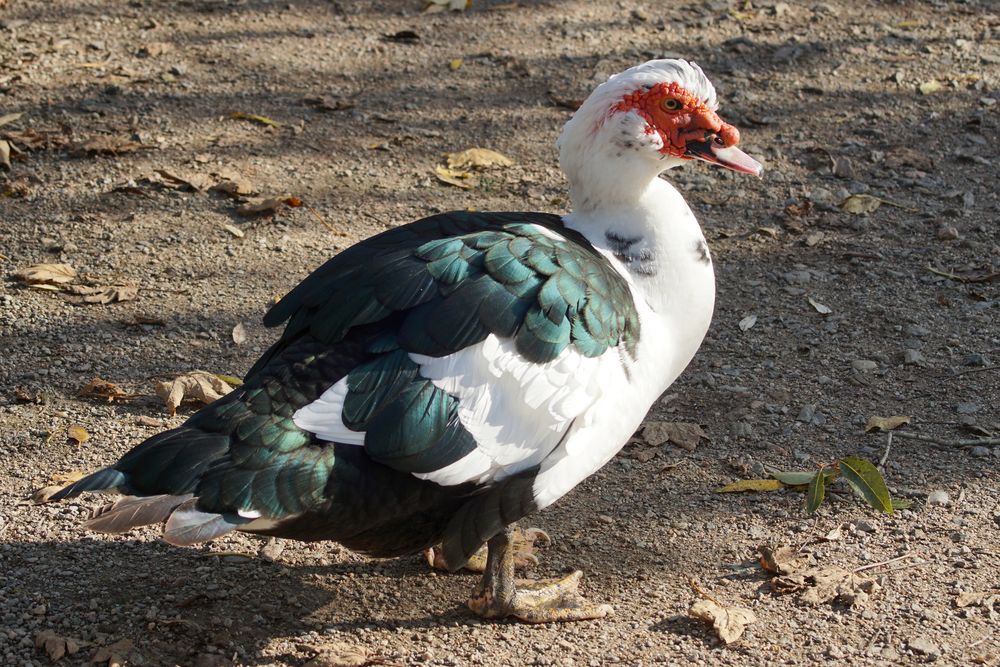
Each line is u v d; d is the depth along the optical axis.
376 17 12.25
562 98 10.77
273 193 9.31
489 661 5.32
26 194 9.17
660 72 5.68
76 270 8.34
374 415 4.80
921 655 5.35
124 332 7.76
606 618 5.63
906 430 7.02
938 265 8.72
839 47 11.82
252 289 8.23
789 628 5.53
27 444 6.70
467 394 4.92
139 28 11.81
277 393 4.80
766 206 9.46
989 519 6.28
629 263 5.64
